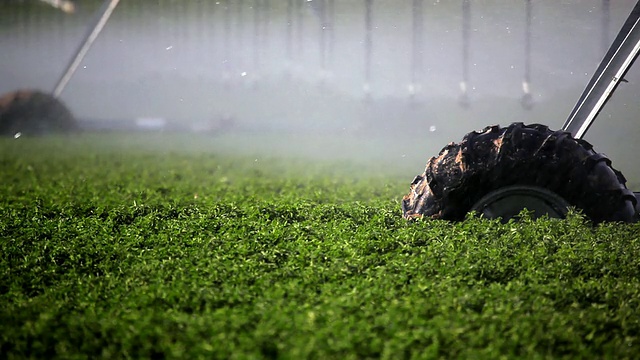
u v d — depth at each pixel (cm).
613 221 2906
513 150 2902
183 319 1975
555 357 1838
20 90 10706
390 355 1764
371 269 2433
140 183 5203
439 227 2852
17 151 8350
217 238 2795
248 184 5153
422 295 2169
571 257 2511
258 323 1959
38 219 3300
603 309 2127
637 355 1872
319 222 3120
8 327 2041
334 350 1780
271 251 2617
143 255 2662
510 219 2862
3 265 2631
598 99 3181
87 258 2653
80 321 2016
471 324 1962
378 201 3928
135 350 1859
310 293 2180
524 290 2238
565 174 2889
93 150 8594
